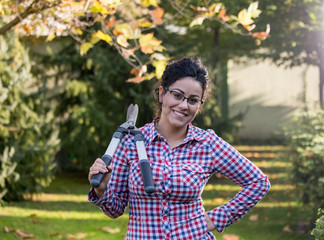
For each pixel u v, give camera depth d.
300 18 8.95
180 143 2.41
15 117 7.15
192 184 2.34
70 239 5.51
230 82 18.05
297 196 6.37
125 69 8.99
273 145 15.98
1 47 6.96
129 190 2.40
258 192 2.51
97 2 3.75
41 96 7.61
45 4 3.94
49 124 7.59
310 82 17.92
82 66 9.54
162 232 2.32
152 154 2.39
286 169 6.42
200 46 10.55
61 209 7.05
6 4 4.06
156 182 2.32
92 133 9.12
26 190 7.39
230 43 10.74
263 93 18.03
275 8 8.68
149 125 2.50
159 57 3.85
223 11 3.80
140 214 2.36
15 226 5.97
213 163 2.45
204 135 2.46
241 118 9.90
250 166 2.51
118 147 2.46
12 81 7.04
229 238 5.51
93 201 2.38
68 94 9.33
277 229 5.91
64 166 10.86
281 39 9.30
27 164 7.30
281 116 17.84
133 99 9.05
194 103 2.39
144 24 3.79
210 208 7.35
